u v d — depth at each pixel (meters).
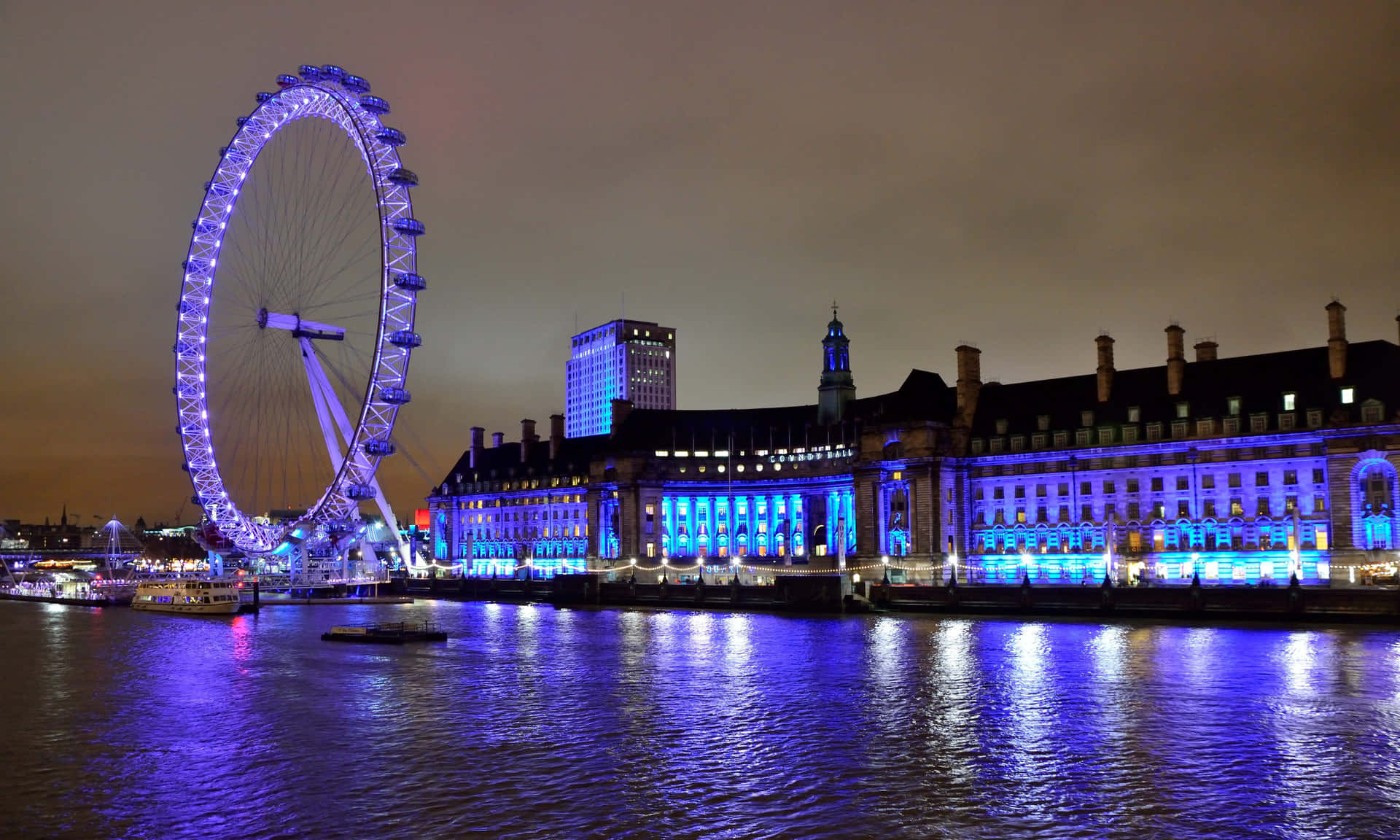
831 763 62.62
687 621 156.38
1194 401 168.62
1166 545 167.38
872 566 191.88
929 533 185.38
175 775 61.47
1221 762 61.47
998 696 82.38
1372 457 148.12
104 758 65.62
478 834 50.91
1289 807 53.44
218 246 171.25
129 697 87.62
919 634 127.50
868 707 79.12
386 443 169.00
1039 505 180.12
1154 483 169.62
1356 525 149.00
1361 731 68.19
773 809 54.25
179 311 170.00
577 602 197.88
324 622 164.75
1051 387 187.38
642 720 75.75
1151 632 122.12
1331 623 125.25
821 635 128.88
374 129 166.62
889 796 56.09
